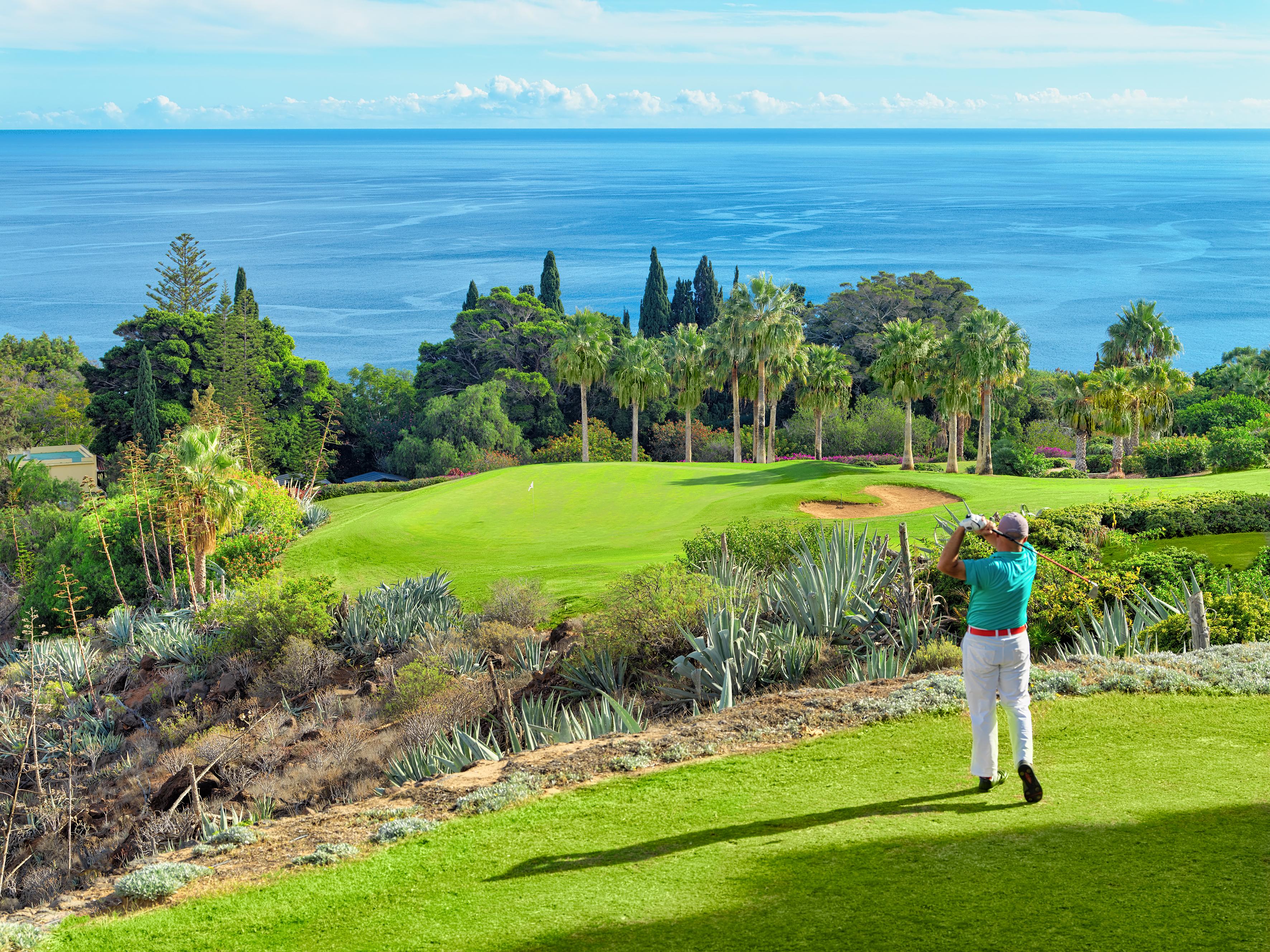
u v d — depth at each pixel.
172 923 6.75
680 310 122.38
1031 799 6.35
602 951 5.25
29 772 20.09
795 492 37.09
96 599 38.53
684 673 14.11
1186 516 20.41
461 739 13.00
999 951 4.68
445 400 86.31
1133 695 8.76
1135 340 70.44
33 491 58.75
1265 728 7.59
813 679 13.09
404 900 6.52
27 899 14.06
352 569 34.69
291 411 87.81
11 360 94.19
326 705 20.92
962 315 101.31
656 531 35.56
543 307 103.56
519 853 7.02
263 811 14.20
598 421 91.81
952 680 9.82
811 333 102.25
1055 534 18.73
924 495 35.28
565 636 19.75
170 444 34.94
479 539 37.72
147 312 83.94
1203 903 4.88
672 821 7.17
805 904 5.42
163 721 22.55
